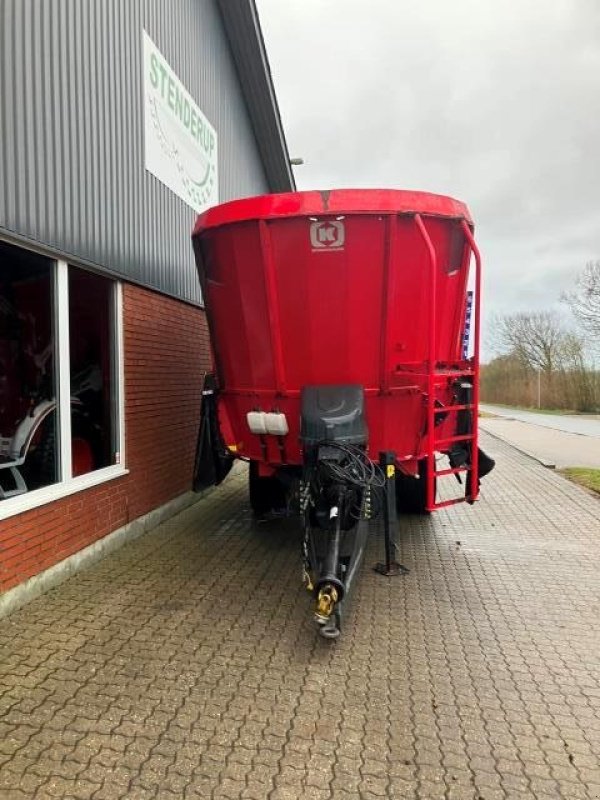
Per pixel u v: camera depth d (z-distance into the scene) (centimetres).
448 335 524
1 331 522
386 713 308
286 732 291
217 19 978
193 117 837
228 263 495
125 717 300
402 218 451
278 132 1317
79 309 565
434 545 610
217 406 558
